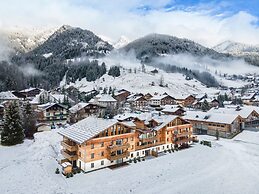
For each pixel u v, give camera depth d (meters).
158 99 164.25
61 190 39.66
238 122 84.62
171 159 56.66
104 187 41.16
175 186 42.12
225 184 43.38
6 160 53.81
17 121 68.06
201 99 177.62
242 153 62.12
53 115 96.50
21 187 40.19
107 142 51.16
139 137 58.75
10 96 124.19
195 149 65.25
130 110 132.50
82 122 56.69
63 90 197.88
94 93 190.38
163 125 63.06
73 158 49.53
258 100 165.88
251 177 46.56
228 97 188.25
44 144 63.78
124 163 53.31
